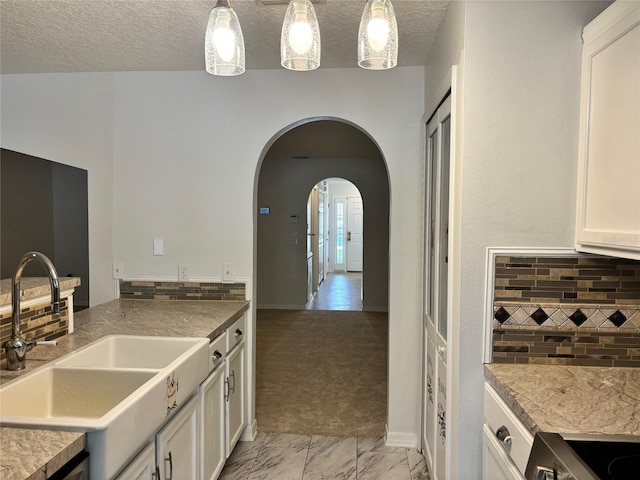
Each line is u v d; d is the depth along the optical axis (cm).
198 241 282
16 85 283
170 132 280
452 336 185
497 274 172
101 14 198
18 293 157
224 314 247
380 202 673
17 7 191
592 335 172
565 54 166
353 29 212
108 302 280
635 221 130
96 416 159
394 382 274
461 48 172
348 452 268
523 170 170
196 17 201
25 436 112
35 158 227
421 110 266
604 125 149
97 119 282
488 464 162
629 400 136
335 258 1221
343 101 271
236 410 257
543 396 139
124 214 285
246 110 276
